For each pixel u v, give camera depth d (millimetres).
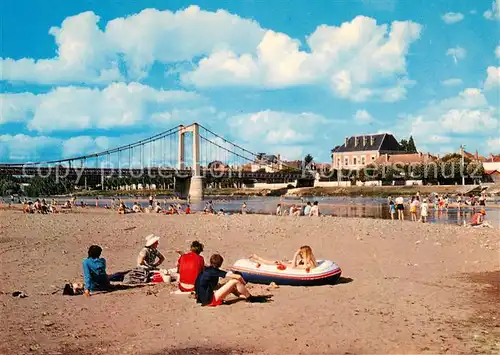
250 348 8742
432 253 20406
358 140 168375
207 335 9492
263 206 86375
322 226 32688
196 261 13070
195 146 123438
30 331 9883
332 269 14008
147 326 10164
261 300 12141
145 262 14938
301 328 9844
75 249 22234
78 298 12758
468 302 11906
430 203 75875
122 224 36125
